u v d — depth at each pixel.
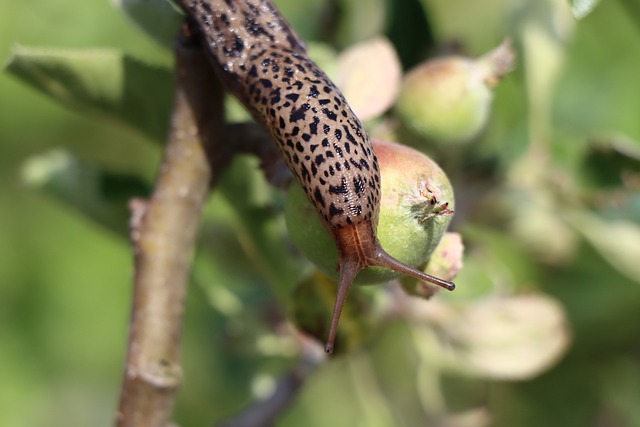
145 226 0.43
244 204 0.47
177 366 0.43
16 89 0.64
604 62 0.56
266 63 0.42
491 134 0.50
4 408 0.64
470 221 0.51
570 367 0.55
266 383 0.51
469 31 0.52
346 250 0.41
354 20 0.50
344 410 0.62
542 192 0.51
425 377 0.50
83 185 0.49
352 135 0.41
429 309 0.48
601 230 0.52
